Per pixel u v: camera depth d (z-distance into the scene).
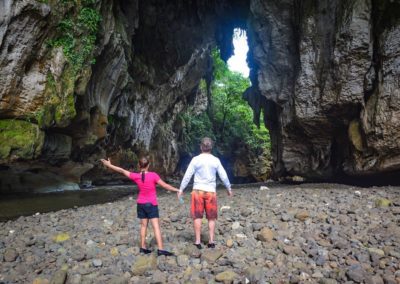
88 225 7.53
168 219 7.55
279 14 16.73
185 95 35.47
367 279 4.01
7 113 12.17
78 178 17.20
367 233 5.75
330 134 15.07
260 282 4.12
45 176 14.94
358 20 12.38
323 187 12.85
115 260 5.07
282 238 5.71
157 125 30.92
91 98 15.95
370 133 12.11
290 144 17.16
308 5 14.95
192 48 29.53
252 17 18.48
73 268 4.81
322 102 14.04
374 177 13.33
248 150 41.16
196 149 39.00
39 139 12.59
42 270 4.77
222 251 5.16
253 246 5.45
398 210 7.02
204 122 40.50
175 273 4.57
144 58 26.02
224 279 4.24
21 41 12.00
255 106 21.78
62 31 13.13
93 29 14.04
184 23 26.80
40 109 12.69
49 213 9.46
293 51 16.47
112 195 14.60
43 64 12.85
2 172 12.88
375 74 12.30
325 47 14.19
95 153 18.80
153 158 30.55
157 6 24.14
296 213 7.26
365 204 7.97
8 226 7.79
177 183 31.47
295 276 4.25
